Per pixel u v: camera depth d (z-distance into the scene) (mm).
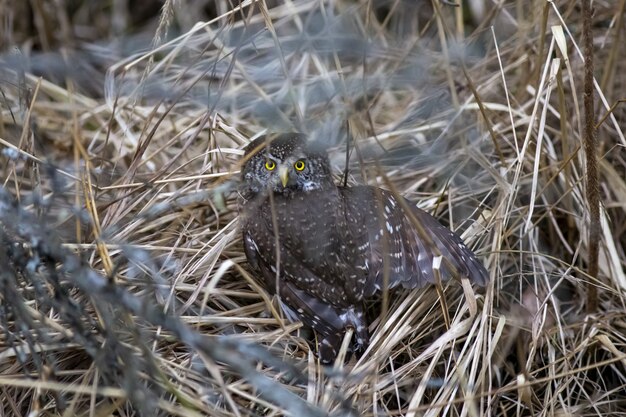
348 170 9500
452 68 10742
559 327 8523
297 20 11305
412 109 10758
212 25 11844
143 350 7000
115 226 8445
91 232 8602
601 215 9188
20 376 7609
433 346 7895
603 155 9312
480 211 9547
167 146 9656
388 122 10906
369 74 11016
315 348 8273
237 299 8766
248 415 7375
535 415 8094
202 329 8219
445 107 10656
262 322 8211
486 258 8961
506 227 9281
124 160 10172
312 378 7609
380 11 12375
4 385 7566
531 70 10344
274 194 8602
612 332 8750
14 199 8172
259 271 8461
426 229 8570
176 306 8164
